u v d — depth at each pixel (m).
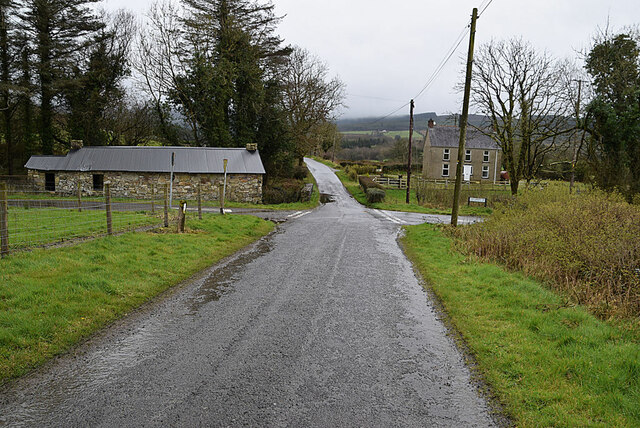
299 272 8.71
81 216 13.79
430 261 9.99
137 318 5.75
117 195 27.08
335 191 41.34
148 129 39.81
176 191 26.95
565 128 26.64
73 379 3.99
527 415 3.55
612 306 6.04
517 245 9.88
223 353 4.68
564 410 3.59
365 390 3.95
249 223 15.29
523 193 16.48
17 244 8.60
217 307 6.32
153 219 13.93
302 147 42.00
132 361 4.41
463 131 15.12
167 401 3.63
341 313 6.20
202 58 32.53
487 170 52.47
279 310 6.25
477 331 5.48
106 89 34.66
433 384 4.11
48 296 5.78
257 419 3.40
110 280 6.88
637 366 4.11
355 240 13.25
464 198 33.00
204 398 3.70
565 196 14.84
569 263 8.01
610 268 7.48
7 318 4.93
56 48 31.89
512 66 27.23
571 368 4.30
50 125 33.72
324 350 4.86
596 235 8.59
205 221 14.49
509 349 4.86
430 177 51.84
